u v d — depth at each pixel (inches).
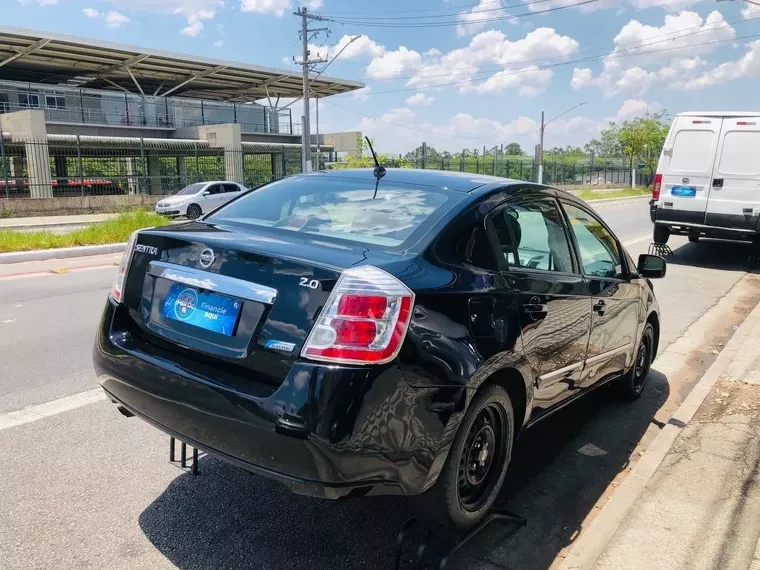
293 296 102.1
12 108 1449.3
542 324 131.8
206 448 107.3
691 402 192.5
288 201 143.3
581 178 2161.7
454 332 108.7
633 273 190.7
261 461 100.2
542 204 149.3
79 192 1355.8
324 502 136.3
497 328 117.4
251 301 105.3
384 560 117.5
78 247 527.2
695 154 482.3
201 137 1572.3
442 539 125.4
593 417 194.5
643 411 200.4
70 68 1649.9
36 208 1048.2
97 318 285.3
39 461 148.9
